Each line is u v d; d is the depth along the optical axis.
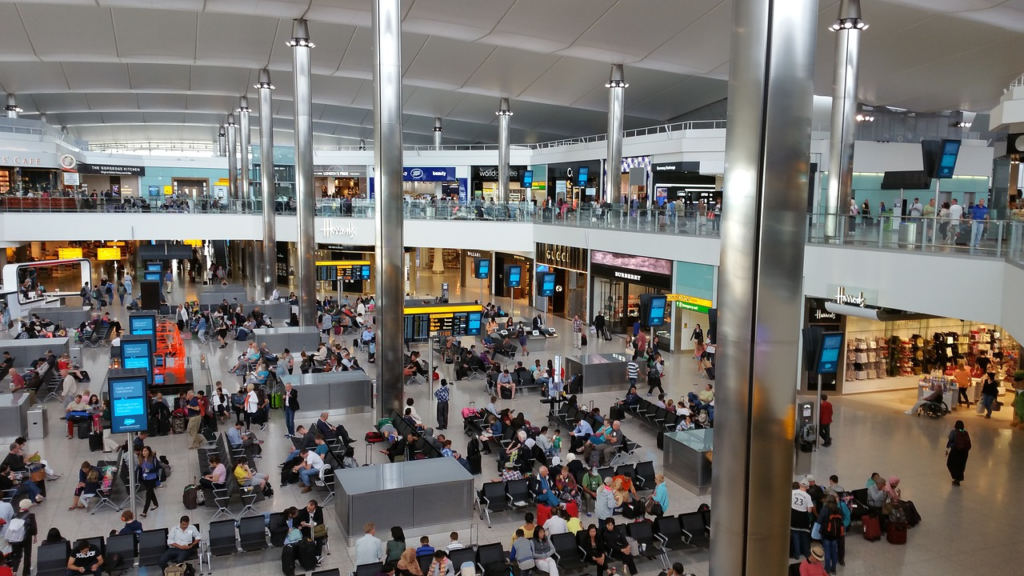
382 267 19.77
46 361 21.84
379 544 11.36
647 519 12.38
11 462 14.55
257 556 12.23
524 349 27.31
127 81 46.78
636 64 33.34
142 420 12.67
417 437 16.30
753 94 8.51
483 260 32.25
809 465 15.29
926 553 12.18
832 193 22.92
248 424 18.45
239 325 30.39
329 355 24.33
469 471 14.45
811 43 8.45
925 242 16.84
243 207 41.44
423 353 27.44
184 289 44.22
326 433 16.69
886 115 38.44
